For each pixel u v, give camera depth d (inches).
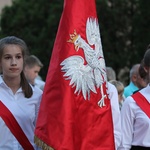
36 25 1596.9
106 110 290.2
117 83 440.1
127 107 317.1
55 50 286.8
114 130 308.7
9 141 306.0
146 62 316.2
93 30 289.7
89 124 284.7
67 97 280.4
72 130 279.6
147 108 314.5
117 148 315.6
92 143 284.8
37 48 1472.7
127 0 1674.5
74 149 280.1
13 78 309.4
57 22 1557.6
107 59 1606.8
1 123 305.1
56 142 277.3
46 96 284.0
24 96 313.9
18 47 304.0
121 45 1654.8
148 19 1646.2
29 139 310.3
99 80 289.1
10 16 1610.5
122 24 1660.9
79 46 285.1
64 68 282.5
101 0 1615.4
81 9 286.8
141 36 1646.2
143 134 313.0
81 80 284.0
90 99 285.9
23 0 1635.1
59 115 279.0
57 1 1608.0
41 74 1268.5
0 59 305.9
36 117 310.2
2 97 310.3
